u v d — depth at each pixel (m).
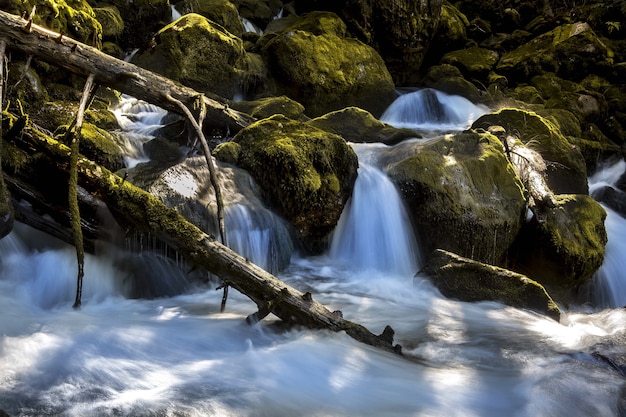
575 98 12.61
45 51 5.41
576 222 7.17
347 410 3.59
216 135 7.41
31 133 5.23
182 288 5.52
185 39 9.29
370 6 12.84
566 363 4.41
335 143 6.59
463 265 5.94
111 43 9.87
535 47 14.59
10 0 6.94
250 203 6.01
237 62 9.88
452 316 5.48
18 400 3.36
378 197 6.80
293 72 10.73
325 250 6.79
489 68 14.01
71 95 7.52
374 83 11.68
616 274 7.63
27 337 4.11
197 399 3.53
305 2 13.91
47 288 5.10
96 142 6.04
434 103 11.92
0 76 5.04
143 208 4.91
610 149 10.81
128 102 8.65
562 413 3.67
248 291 4.63
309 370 4.04
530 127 8.61
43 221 5.23
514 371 4.29
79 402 3.40
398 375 4.10
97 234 5.28
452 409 3.67
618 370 4.28
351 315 5.41
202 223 5.56
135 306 5.15
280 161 6.22
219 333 4.55
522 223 7.12
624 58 14.88
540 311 5.69
